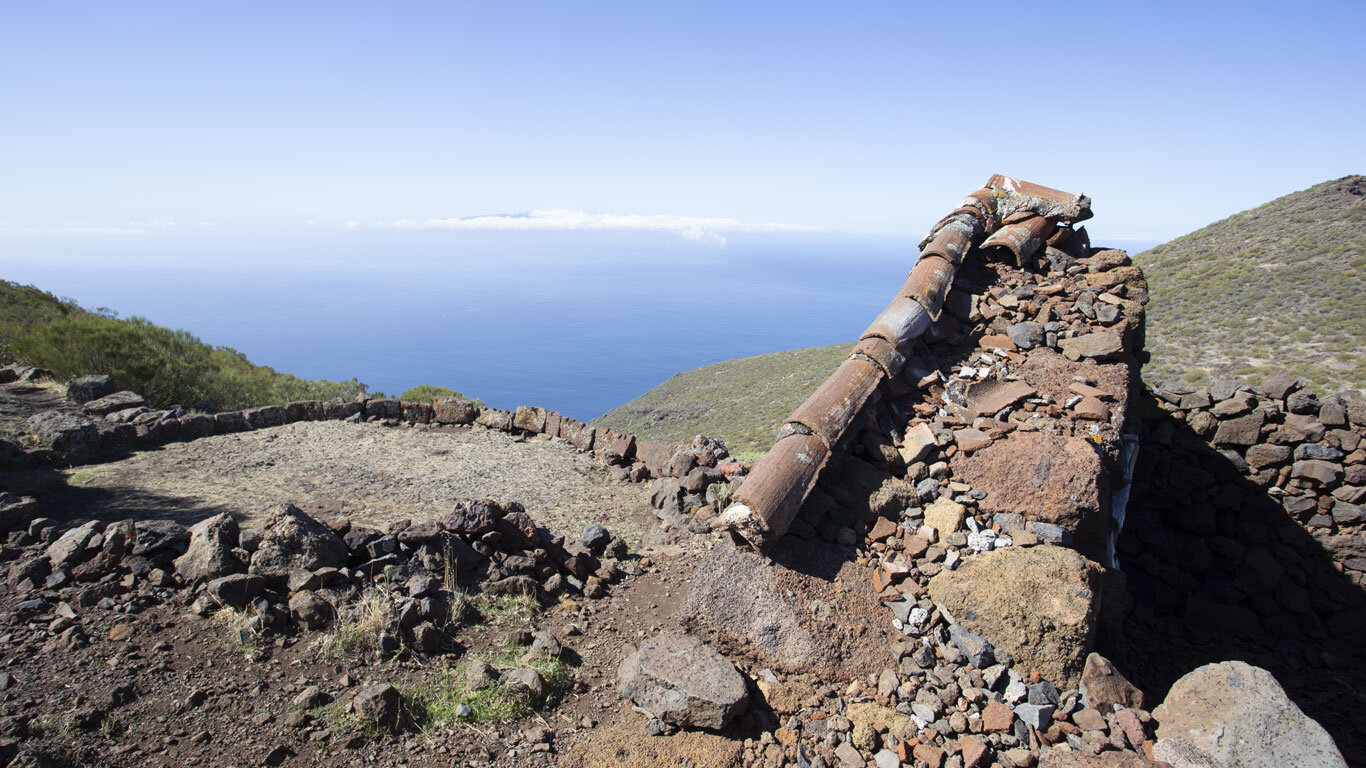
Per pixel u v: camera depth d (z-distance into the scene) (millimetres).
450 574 5266
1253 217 63156
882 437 5891
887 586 4891
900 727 3951
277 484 7812
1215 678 4082
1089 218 8148
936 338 6898
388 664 4398
